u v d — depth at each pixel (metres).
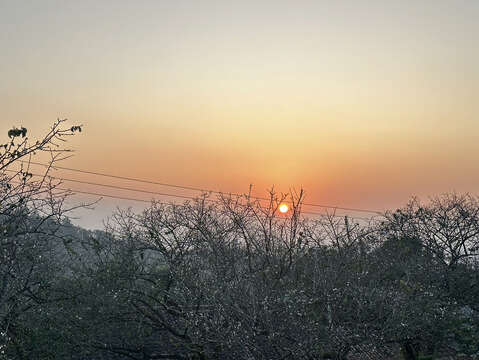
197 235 11.95
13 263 9.14
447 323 12.98
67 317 11.03
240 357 9.59
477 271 16.64
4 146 8.73
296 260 10.78
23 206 9.40
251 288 9.88
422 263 16.42
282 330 9.27
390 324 10.47
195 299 10.49
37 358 10.39
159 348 12.27
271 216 11.12
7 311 9.01
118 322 11.91
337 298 10.14
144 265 12.73
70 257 11.58
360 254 12.16
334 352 9.77
